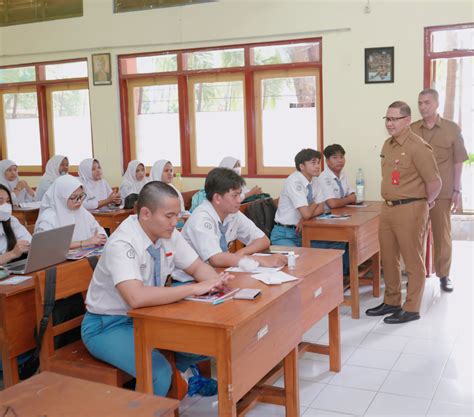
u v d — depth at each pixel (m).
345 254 4.65
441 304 4.31
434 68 5.39
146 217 2.25
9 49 6.96
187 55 6.11
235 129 6.10
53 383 1.48
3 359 2.60
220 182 2.80
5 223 3.27
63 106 6.92
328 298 2.96
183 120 6.25
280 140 5.91
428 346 3.49
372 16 5.20
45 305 2.41
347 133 5.43
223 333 1.94
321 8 5.38
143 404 1.36
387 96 5.23
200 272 2.49
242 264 2.65
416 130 4.64
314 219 4.25
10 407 1.35
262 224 4.64
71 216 3.49
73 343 2.57
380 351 3.45
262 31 5.66
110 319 2.37
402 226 3.83
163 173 5.61
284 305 2.33
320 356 3.41
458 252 5.86
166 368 2.27
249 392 2.62
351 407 2.75
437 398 2.81
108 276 2.32
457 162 4.54
